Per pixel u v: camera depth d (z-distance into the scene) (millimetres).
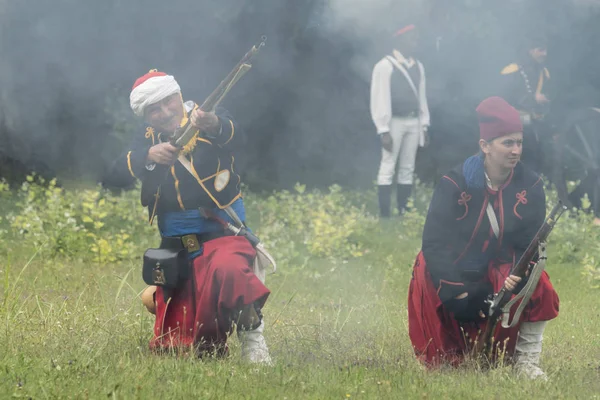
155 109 17172
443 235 16656
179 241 17094
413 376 15578
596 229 36594
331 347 18141
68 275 27453
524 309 16406
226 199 17047
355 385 14773
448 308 16516
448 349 16953
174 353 16500
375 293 27312
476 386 15148
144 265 17062
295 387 14609
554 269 32281
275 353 17453
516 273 15867
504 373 15781
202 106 16281
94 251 31203
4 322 18609
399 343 18969
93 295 23781
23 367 14961
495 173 16469
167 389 14055
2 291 24000
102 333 18297
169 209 17109
